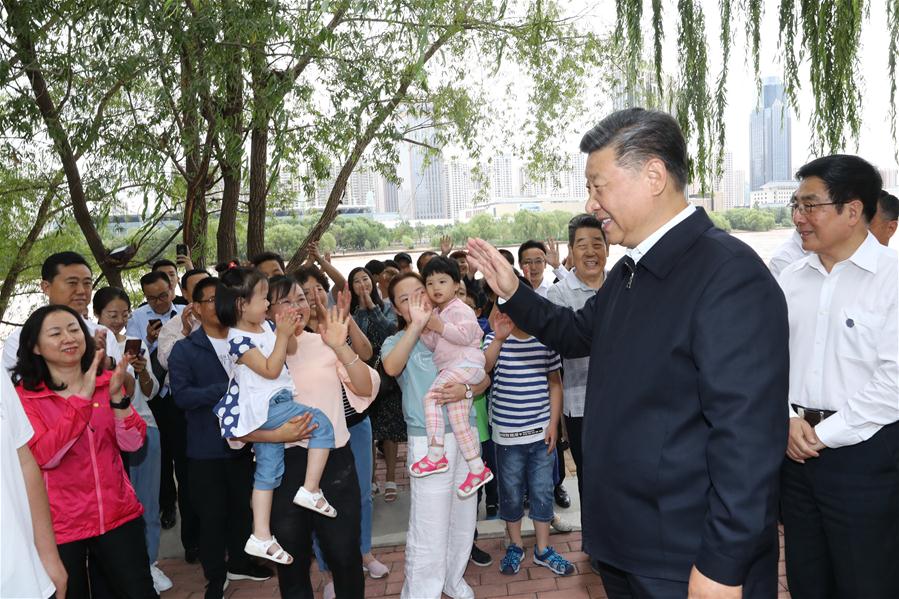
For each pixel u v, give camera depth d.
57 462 2.73
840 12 3.44
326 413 3.10
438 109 8.68
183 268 6.77
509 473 3.98
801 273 2.76
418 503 3.42
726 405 1.60
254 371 3.00
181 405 3.67
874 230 3.51
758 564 1.73
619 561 1.85
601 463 1.88
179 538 5.02
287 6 6.02
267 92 6.14
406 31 6.59
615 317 1.93
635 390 1.80
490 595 3.81
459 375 3.36
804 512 2.69
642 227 1.86
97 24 5.56
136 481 4.07
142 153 6.06
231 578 4.18
